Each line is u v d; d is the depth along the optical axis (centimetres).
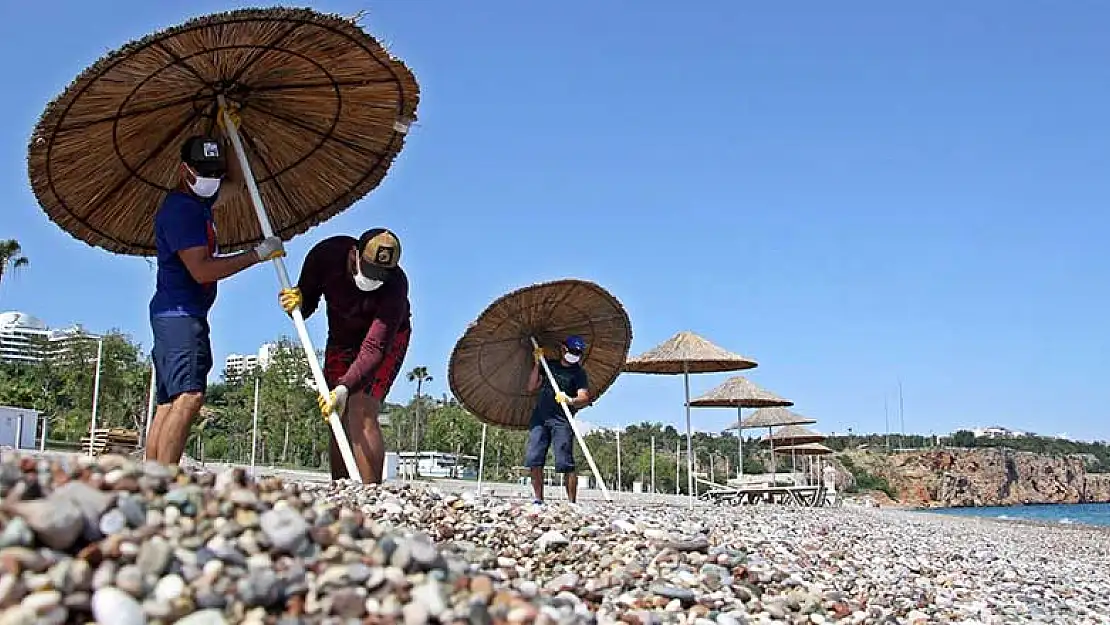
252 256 583
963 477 14625
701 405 3058
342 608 284
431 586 301
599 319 1106
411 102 667
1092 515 7956
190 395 521
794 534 1013
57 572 250
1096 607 811
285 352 4850
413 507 538
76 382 4325
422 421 6025
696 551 557
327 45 601
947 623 594
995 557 1195
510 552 494
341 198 724
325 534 321
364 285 659
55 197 627
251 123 662
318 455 4744
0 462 300
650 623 407
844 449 15875
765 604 504
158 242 534
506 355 1098
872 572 760
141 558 270
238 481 346
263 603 278
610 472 6150
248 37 576
